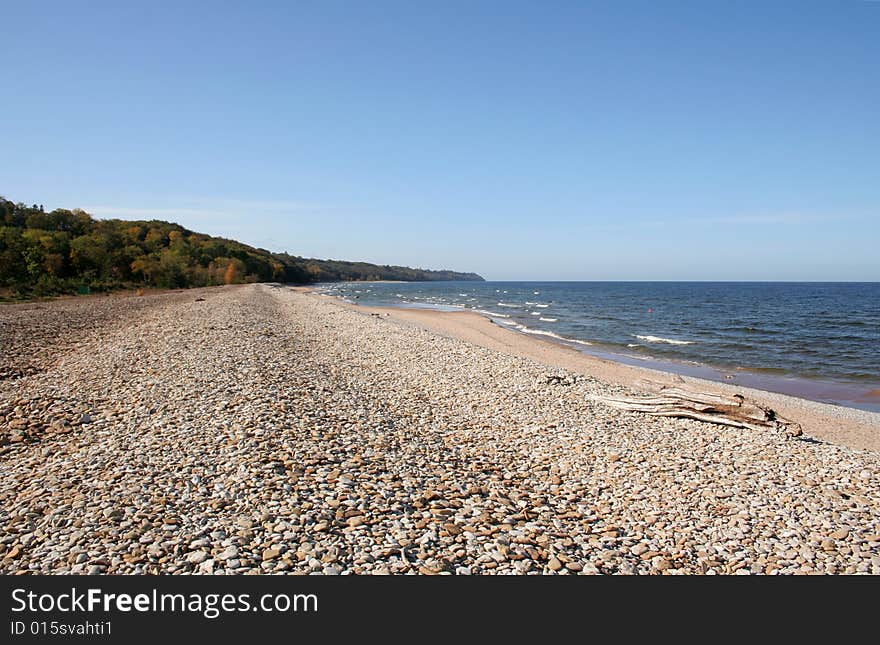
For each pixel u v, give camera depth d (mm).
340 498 7648
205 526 6578
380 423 11906
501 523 7652
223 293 69062
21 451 8680
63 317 28219
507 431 12758
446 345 26000
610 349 32844
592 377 21406
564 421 13570
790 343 35094
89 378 13484
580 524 8055
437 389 16781
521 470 10336
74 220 94938
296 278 188625
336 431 10672
